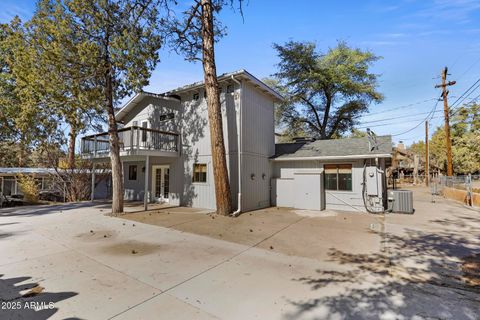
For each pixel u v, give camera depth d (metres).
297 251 5.03
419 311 2.77
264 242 5.69
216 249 5.16
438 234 6.40
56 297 3.06
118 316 2.65
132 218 8.52
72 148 16.78
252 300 3.02
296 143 14.41
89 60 8.02
